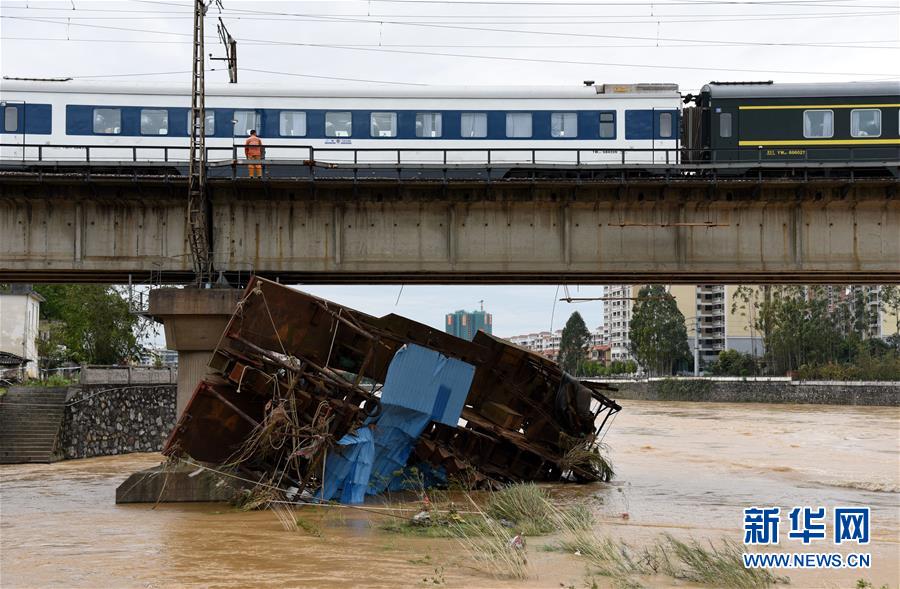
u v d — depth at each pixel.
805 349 115.81
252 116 33.03
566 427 28.19
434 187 27.70
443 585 13.65
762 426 58.88
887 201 27.98
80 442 37.47
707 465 33.53
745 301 133.25
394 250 28.34
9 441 35.19
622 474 30.12
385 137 33.22
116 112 32.75
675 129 33.56
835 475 30.12
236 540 17.23
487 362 27.33
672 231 28.52
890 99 32.66
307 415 21.86
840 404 88.69
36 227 27.61
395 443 22.94
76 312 61.41
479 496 23.75
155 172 31.14
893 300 117.88
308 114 33.19
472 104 33.53
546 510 19.88
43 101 32.41
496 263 28.42
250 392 22.17
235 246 28.00
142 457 37.84
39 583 13.78
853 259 28.38
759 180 27.41
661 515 21.28
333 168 28.25
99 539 17.38
